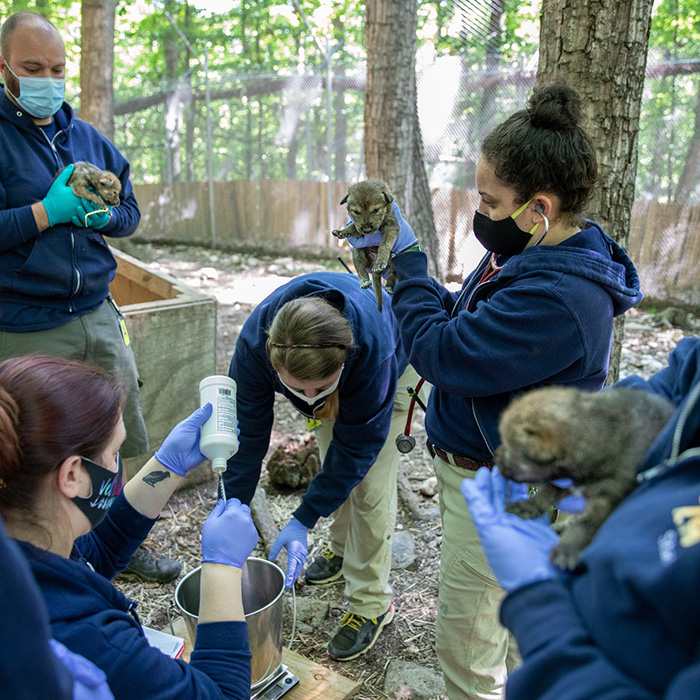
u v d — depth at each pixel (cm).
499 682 241
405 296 226
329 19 1540
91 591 151
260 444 280
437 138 997
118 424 166
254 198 1293
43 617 96
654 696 89
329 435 331
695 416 113
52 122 336
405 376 317
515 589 118
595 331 194
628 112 316
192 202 1379
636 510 104
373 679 301
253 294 995
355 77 1156
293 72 1216
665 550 91
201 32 1506
